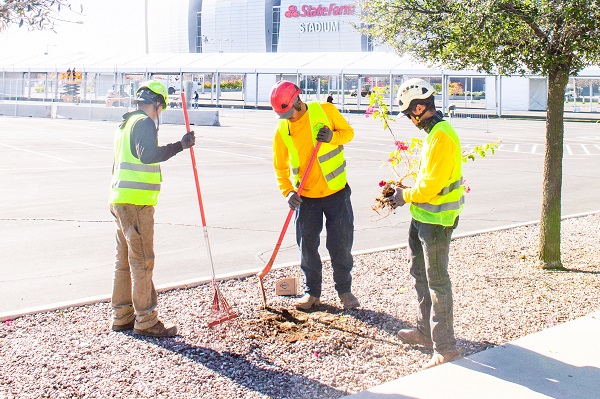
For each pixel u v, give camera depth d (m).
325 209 5.45
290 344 4.71
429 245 4.27
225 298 5.46
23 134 26.67
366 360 4.45
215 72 49.19
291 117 5.15
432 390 3.88
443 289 4.31
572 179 15.23
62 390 3.91
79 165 16.59
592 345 4.59
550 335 4.78
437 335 4.35
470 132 31.14
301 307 5.48
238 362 4.38
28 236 8.52
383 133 30.45
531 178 15.13
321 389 3.98
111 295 5.41
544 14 5.92
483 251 7.63
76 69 52.00
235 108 54.56
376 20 7.38
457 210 4.23
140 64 51.00
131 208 4.71
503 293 5.93
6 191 12.23
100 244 8.12
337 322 5.18
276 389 3.97
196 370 4.23
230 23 96.56
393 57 46.03
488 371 4.15
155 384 4.01
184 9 102.81
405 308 5.51
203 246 8.09
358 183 13.84
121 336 4.84
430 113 4.20
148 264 4.80
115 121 36.72
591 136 29.73
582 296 5.83
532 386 3.95
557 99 6.66
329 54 49.72
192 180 14.04
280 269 6.81
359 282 6.32
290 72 46.50
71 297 5.98
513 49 6.43
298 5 88.00
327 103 5.38
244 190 12.69
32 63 55.41
